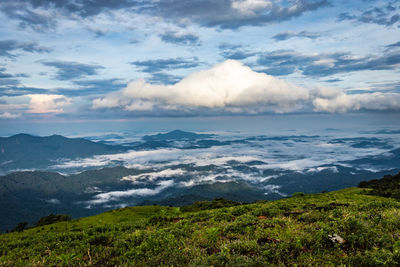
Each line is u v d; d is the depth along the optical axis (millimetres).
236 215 24109
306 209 22625
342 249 11094
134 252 13211
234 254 10609
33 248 18562
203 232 16406
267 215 21406
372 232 12156
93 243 17562
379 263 9141
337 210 19172
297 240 11625
